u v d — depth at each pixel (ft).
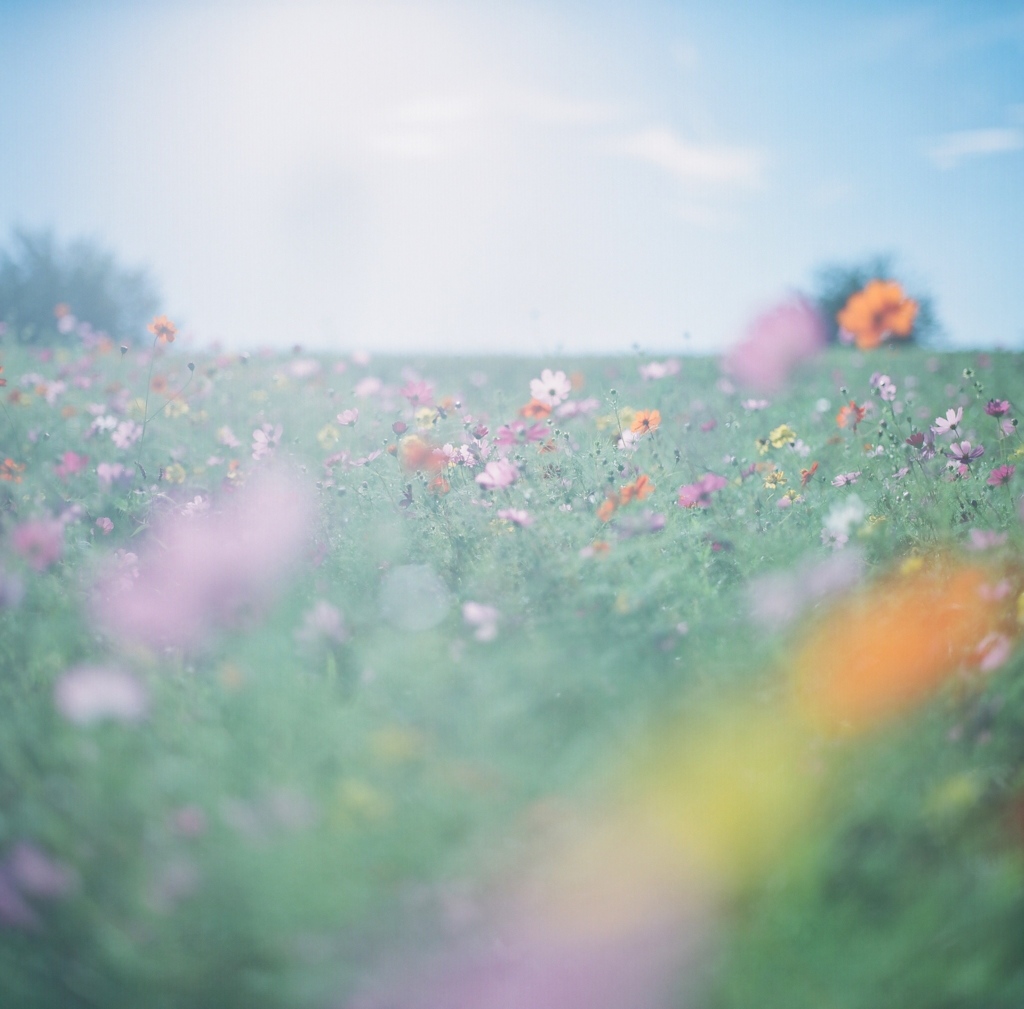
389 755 3.24
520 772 3.24
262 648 3.88
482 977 2.65
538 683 3.61
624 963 2.68
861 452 6.36
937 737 3.33
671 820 2.94
